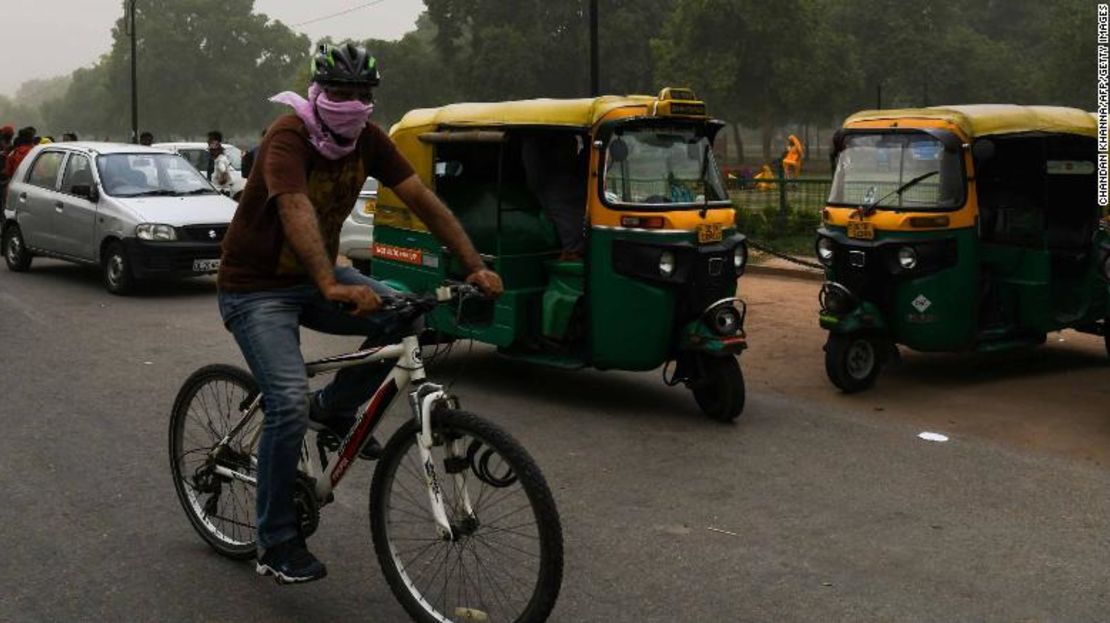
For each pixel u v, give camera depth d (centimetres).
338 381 396
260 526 382
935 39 6100
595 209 697
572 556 456
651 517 506
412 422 362
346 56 354
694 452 618
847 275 768
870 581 431
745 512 514
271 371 373
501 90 6369
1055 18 5850
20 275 1398
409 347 366
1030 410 718
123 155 1316
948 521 502
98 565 443
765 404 737
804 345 936
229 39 10769
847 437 650
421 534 372
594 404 736
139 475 563
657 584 427
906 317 762
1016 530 491
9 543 466
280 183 353
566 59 6388
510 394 764
